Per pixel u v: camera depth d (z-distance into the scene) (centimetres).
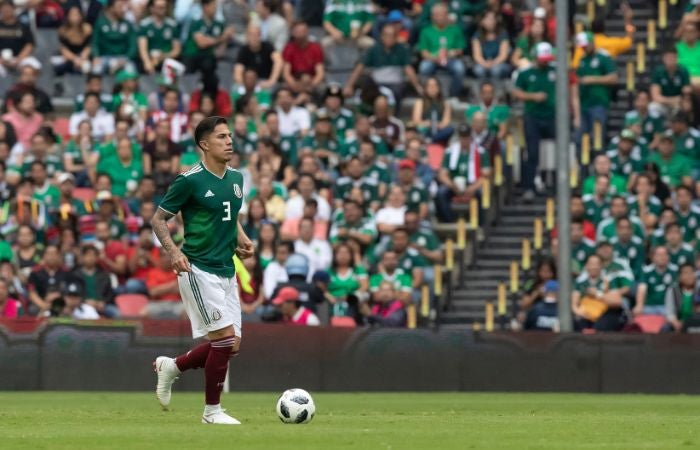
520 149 8650
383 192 7769
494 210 8031
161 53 9031
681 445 2892
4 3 9144
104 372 6372
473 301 7569
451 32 8881
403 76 8756
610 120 8712
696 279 7162
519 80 8288
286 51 8812
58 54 9419
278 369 6506
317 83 8788
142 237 7156
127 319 6438
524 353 6600
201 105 8388
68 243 7106
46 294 6856
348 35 9219
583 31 8769
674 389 6600
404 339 6569
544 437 3122
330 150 8200
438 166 8300
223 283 3581
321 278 6912
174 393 6347
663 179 8025
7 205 7612
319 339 6525
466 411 4628
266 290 6994
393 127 8250
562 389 6606
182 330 6425
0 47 9156
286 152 8144
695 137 8125
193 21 8919
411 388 6562
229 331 3591
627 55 9325
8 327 6331
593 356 6594
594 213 7544
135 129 8288
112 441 2902
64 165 8181
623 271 7012
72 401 5347
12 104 8469
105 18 9088
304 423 3609
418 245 7356
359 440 2953
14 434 3139
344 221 7412
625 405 5266
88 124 8300
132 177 7919
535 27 8750
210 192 3559
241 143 8238
